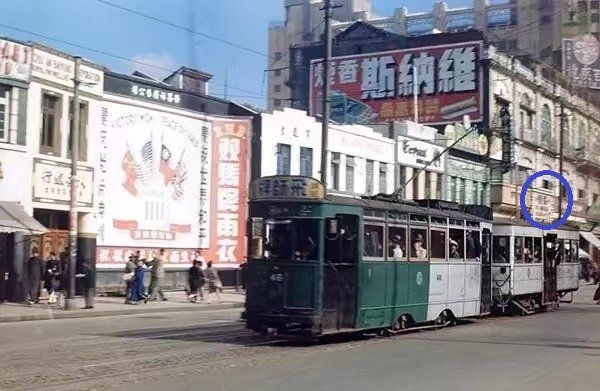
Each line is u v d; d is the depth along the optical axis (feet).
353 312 51.96
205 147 111.34
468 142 169.37
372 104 188.44
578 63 204.95
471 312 69.87
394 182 145.07
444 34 181.98
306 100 210.59
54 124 89.10
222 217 112.98
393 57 186.91
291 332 49.80
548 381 36.63
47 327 61.67
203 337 53.47
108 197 96.48
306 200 50.11
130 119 99.86
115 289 96.99
